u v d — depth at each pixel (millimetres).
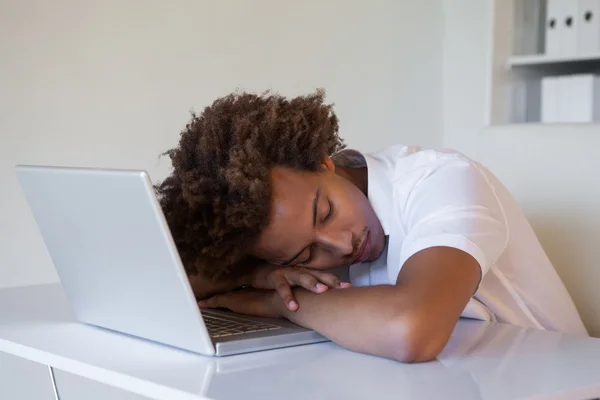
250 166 888
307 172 947
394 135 2449
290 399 604
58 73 1752
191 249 980
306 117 978
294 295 907
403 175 1018
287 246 939
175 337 810
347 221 958
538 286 1117
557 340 819
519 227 1101
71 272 914
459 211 889
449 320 754
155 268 755
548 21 2244
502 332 873
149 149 1903
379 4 2363
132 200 714
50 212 865
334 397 605
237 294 1062
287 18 2141
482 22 2482
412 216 947
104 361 771
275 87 2133
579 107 2188
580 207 1200
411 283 789
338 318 803
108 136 1836
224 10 2008
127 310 861
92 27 1795
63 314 1066
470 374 672
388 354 741
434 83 2561
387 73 2406
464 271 811
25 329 966
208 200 925
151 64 1892
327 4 2229
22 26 1696
